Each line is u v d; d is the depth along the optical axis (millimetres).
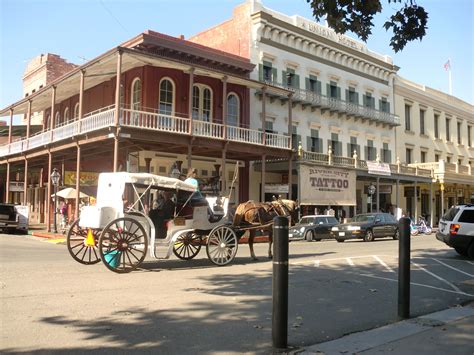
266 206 14203
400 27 9758
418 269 13195
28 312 6914
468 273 12484
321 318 7176
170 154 26234
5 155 31312
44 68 40031
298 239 24609
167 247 12328
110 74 25531
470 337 6004
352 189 32188
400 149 42531
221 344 5676
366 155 38750
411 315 7566
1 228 26078
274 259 5543
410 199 44688
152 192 11852
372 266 13102
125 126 20094
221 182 26125
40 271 10688
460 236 15656
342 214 34844
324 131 34906
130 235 10836
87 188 27938
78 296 8055
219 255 12406
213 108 27391
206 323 6617
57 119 33656
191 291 8812
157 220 11664
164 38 24250
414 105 45000
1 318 6562
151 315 6953
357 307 7996
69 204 29516
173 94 25547
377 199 34594
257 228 13719
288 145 28016
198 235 12430
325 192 30203
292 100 31938
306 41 33750
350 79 37625
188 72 23891
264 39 30953
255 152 25859
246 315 7121
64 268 11211
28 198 38000
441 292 9703
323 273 11672
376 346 5586
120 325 6363
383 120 39688
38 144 27109
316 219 25484
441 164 41562
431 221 40844
